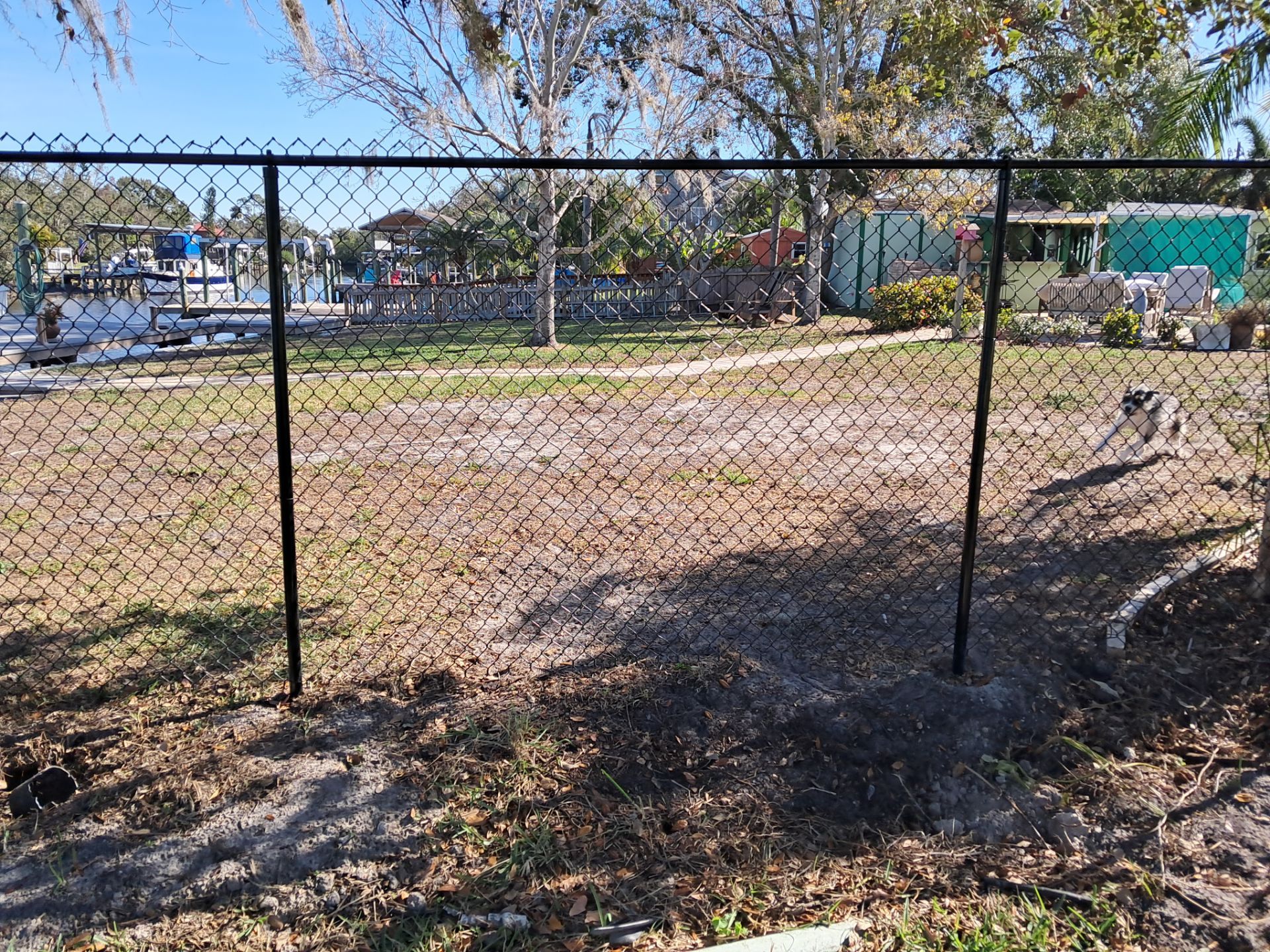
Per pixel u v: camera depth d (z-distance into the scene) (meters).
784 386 12.16
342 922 2.60
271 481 7.16
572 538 5.62
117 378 12.58
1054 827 2.95
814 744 3.28
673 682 3.62
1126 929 2.55
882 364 13.78
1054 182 19.84
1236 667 3.66
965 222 15.09
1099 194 17.61
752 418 10.04
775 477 7.19
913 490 6.75
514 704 3.48
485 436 9.02
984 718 3.32
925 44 11.53
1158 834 2.86
